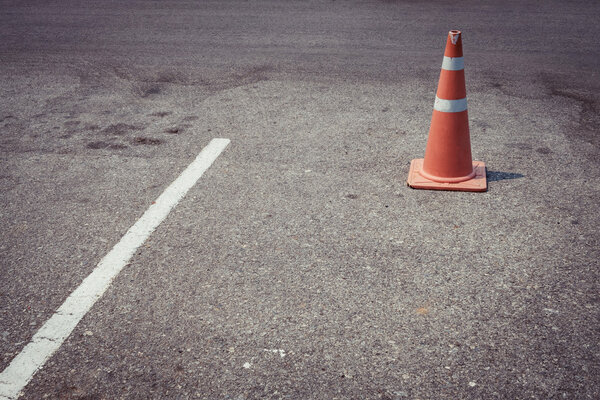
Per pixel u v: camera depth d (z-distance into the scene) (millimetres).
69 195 4160
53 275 3244
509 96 5977
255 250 3436
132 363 2615
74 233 3668
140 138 5160
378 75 6738
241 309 2936
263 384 2484
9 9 10430
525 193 4051
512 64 6949
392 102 5914
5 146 5020
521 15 9078
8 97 6250
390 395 2418
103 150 4918
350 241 3512
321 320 2846
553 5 9625
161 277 3205
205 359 2625
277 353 2648
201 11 10000
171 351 2676
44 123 5539
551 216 3742
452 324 2803
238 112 5738
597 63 6887
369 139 5047
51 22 9492
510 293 3012
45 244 3551
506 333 2736
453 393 2420
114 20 9539
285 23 9086
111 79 6789
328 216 3807
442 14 9289
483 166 4398
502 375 2504
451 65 3912
